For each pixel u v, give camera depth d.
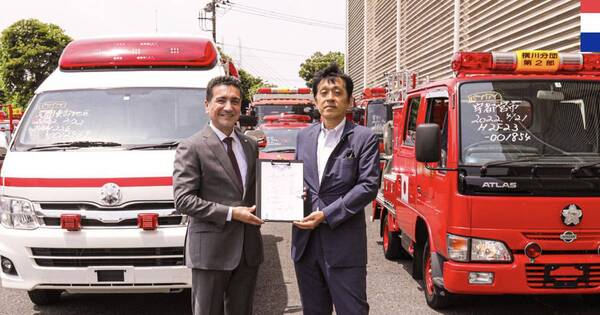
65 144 5.46
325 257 3.60
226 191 3.69
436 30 13.70
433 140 4.76
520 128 4.96
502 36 10.34
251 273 3.88
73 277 4.93
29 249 4.98
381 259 7.86
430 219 5.38
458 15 12.13
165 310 5.76
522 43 9.70
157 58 6.32
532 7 9.29
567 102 5.07
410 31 16.12
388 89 9.38
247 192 3.80
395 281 6.73
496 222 4.68
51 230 4.94
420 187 5.80
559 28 8.46
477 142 4.89
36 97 6.00
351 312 3.57
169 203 4.96
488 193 4.68
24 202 5.00
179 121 5.75
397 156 7.09
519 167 4.69
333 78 3.58
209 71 6.40
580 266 4.69
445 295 5.47
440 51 13.37
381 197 8.27
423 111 6.02
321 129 3.71
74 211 4.93
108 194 4.89
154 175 4.98
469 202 4.71
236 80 3.79
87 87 6.04
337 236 3.58
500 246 4.70
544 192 4.68
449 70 12.59
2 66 39.62
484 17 11.12
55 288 5.00
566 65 5.28
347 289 3.57
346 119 3.72
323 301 3.78
